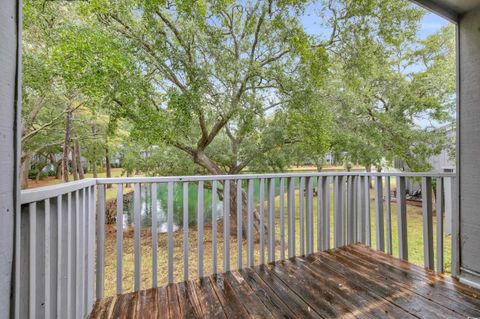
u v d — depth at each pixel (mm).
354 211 2926
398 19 5055
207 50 5059
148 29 4617
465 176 1981
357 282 2012
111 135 5547
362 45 5320
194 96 4711
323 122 5523
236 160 7270
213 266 2240
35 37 4762
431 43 7543
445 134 7621
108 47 3953
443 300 1738
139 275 1983
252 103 5531
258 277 2133
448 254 4246
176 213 8641
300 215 2627
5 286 702
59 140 9445
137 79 4289
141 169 8320
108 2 4230
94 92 3910
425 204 2439
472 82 1905
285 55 5434
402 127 7367
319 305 1694
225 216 2314
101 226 1895
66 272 1253
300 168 10211
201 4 4445
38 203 1044
